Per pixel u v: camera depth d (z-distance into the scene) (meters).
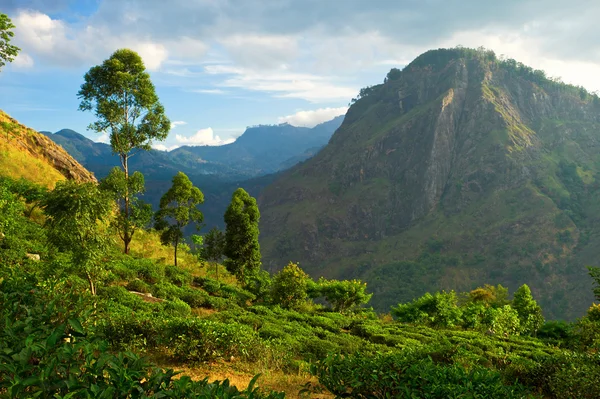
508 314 39.25
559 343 36.59
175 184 34.62
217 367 11.91
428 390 6.64
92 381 3.63
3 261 15.31
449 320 39.50
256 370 12.05
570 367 11.68
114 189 31.80
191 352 11.90
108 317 12.44
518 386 8.05
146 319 13.21
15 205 27.34
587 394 10.66
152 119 35.22
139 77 34.47
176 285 30.86
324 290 42.19
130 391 3.62
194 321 12.73
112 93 33.44
